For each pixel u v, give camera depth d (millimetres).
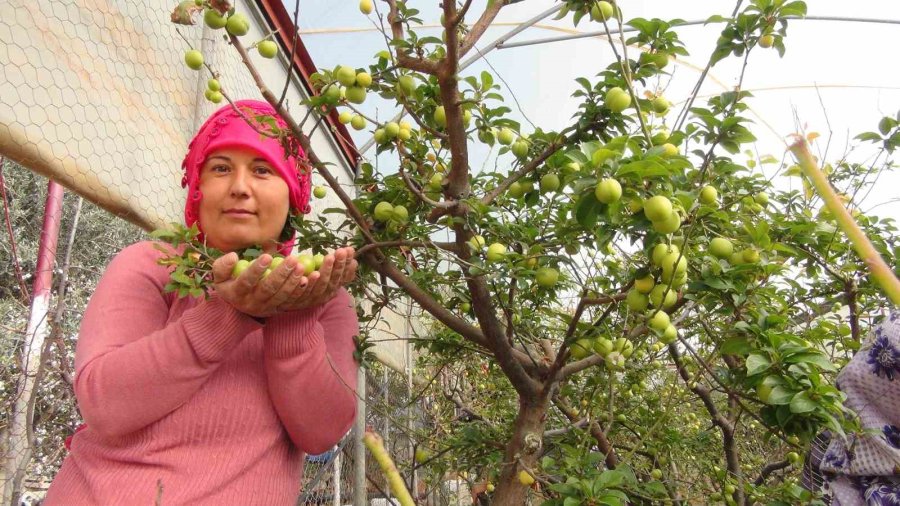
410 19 2057
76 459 1553
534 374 2145
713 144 1896
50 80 1705
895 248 2658
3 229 4316
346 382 1886
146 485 1443
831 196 437
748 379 1670
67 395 3619
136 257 1761
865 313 3176
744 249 1906
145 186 2201
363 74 1813
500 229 2055
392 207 2021
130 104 2111
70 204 4578
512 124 2225
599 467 2199
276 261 1505
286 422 1671
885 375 1943
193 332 1452
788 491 2143
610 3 1744
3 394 3439
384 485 4797
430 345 3152
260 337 1783
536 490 2551
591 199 1449
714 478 3633
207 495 1469
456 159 1933
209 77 2666
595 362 2152
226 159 1820
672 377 4004
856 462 1946
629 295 1709
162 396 1435
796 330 2846
